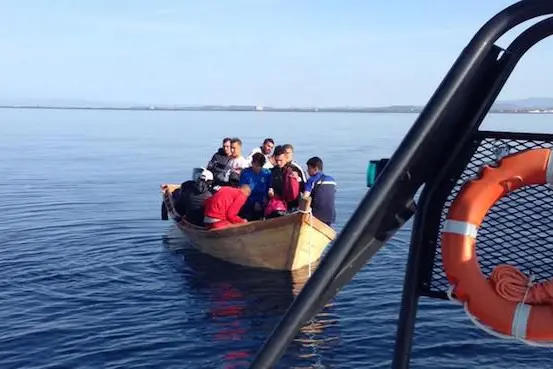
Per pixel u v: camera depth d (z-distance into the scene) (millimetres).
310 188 11000
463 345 6938
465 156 2113
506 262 2127
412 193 1915
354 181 24344
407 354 2227
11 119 127375
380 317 8016
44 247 12258
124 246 12461
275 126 92062
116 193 20766
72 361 6746
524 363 6477
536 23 1925
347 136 61562
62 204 18078
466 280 2037
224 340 7379
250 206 11570
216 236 11180
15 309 8461
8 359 6797
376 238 1812
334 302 8625
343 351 6902
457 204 2088
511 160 2051
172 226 14578
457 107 1859
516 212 2088
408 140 1749
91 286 9602
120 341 7332
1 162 32531
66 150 42156
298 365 6551
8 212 16562
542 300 1972
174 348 7121
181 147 46094
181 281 9984
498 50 1892
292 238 10289
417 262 2174
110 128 84125
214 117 164500
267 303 8859
